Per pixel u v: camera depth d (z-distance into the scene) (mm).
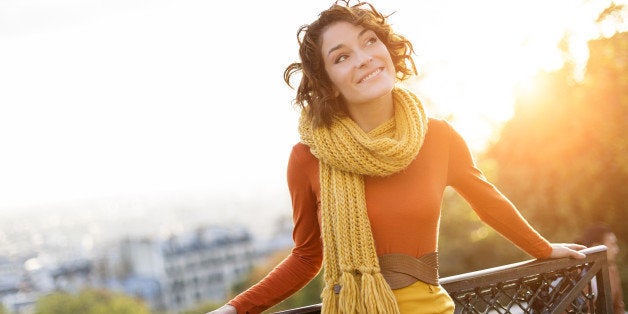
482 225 14680
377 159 1665
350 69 1713
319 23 1762
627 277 10141
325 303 1708
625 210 11047
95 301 56656
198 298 106688
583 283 2211
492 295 2074
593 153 11312
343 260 1694
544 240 2084
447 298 1780
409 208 1706
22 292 113688
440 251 14938
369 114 1779
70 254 151875
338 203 1704
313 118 1757
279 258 50094
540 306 2160
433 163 1789
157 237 141125
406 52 1872
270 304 1899
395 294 1696
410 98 1780
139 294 105000
